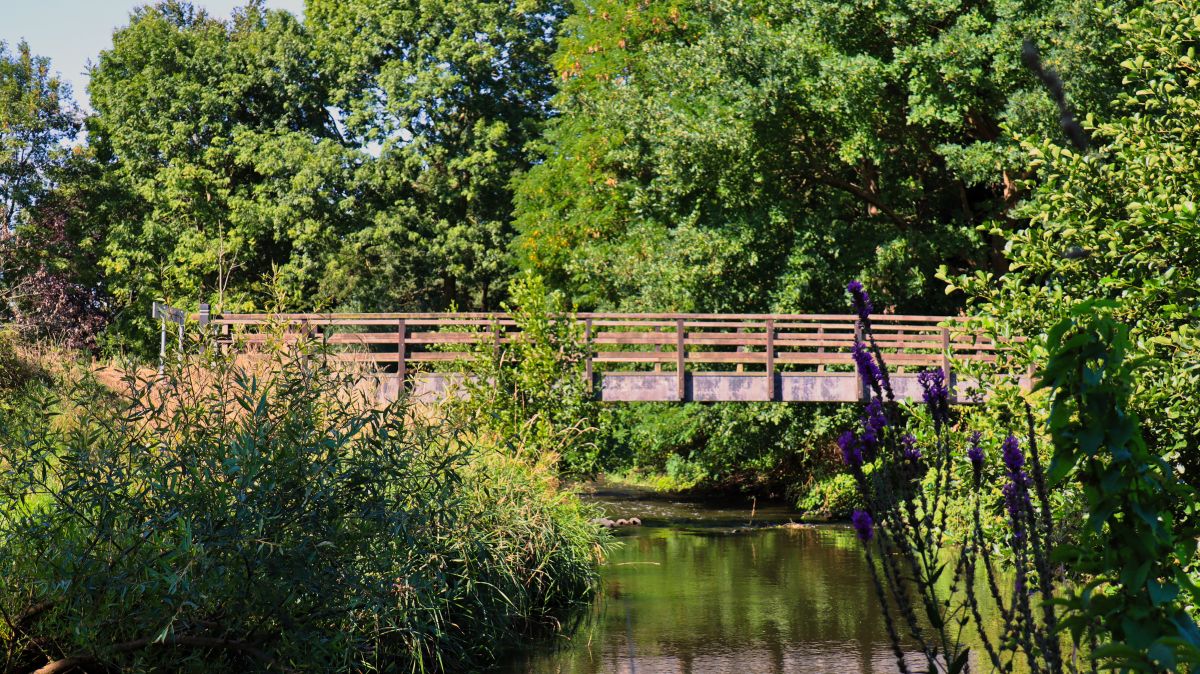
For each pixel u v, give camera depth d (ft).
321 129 125.70
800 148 73.67
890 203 73.51
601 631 30.25
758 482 85.92
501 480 33.42
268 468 20.16
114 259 119.65
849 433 11.72
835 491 68.54
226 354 23.65
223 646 20.11
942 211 77.66
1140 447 8.05
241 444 19.97
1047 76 6.55
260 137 119.03
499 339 53.01
